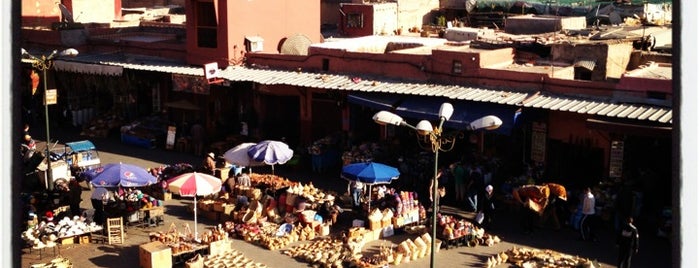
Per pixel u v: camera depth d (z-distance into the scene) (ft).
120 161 99.09
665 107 73.31
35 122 121.49
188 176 66.54
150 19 156.87
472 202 77.00
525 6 152.56
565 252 65.92
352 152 90.17
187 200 82.69
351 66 97.35
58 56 116.16
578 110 74.43
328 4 161.68
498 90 83.92
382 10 146.41
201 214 77.41
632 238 58.49
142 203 73.61
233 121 107.65
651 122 71.10
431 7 164.14
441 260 64.13
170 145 105.50
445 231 67.05
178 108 109.40
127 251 66.54
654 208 72.64
